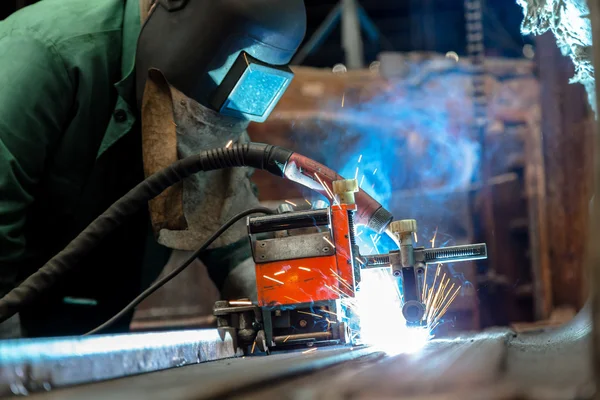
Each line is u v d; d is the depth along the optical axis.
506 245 6.25
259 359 1.62
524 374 0.83
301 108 6.24
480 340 1.65
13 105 2.27
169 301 5.29
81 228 2.64
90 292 2.87
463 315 5.43
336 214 1.98
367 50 8.02
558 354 1.14
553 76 5.36
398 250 1.97
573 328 1.86
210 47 2.31
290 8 2.32
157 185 2.31
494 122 6.42
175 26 2.37
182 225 2.50
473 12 6.42
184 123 2.44
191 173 2.33
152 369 1.38
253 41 2.30
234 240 2.63
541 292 6.04
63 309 2.84
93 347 1.16
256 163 2.32
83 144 2.49
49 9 2.56
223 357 1.87
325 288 1.96
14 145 2.27
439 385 0.71
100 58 2.49
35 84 2.32
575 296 5.58
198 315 5.29
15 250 2.33
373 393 0.68
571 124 5.19
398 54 6.31
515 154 6.37
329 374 0.96
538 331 2.56
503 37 7.21
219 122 2.48
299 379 0.91
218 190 2.60
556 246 5.68
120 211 2.29
